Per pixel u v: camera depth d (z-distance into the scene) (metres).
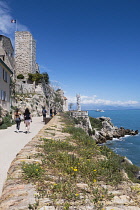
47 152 6.34
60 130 12.42
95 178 4.40
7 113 25.41
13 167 4.60
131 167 10.88
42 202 2.92
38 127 20.20
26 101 44.94
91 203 3.04
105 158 6.23
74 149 7.25
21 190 3.31
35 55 68.31
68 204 2.88
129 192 3.67
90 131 45.47
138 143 48.97
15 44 64.12
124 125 105.75
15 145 10.71
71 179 4.12
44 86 64.50
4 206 2.78
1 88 24.67
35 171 4.14
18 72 63.75
